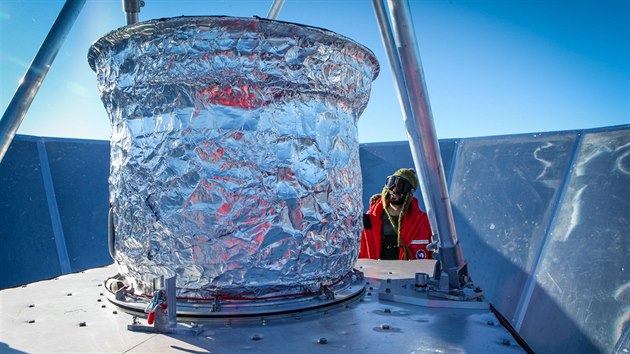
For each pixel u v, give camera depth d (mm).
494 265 3963
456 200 4637
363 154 5297
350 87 1644
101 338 1273
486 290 3869
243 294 1486
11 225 3422
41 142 4004
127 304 1521
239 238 1414
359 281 1922
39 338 1271
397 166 5062
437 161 1676
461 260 1758
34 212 3617
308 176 1485
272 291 1508
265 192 1422
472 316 1511
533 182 4145
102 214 4035
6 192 3514
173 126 1431
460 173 4820
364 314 1528
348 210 1659
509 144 4621
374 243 4262
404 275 2148
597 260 3195
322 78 1509
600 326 2879
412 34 1597
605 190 3516
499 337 1312
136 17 2082
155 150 1451
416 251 4086
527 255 3764
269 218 1430
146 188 1467
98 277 2076
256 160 1416
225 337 1292
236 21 1349
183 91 1421
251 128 1416
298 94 1481
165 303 1322
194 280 1451
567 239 3521
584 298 3090
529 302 3479
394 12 1591
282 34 1405
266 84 1418
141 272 1532
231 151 1406
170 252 1445
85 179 4102
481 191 4504
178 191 1419
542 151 4301
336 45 1532
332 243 1579
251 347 1220
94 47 1594
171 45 1396
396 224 4172
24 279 3303
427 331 1354
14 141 3770
